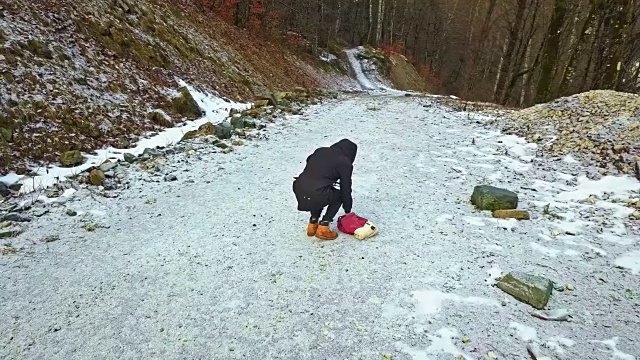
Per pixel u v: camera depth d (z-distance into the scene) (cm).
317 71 2994
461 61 4841
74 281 389
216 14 2245
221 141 869
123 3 1262
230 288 389
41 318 339
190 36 1574
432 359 309
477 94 3831
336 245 470
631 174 652
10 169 623
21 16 887
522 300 376
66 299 363
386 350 317
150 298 371
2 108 694
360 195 616
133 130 890
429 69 4931
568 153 784
